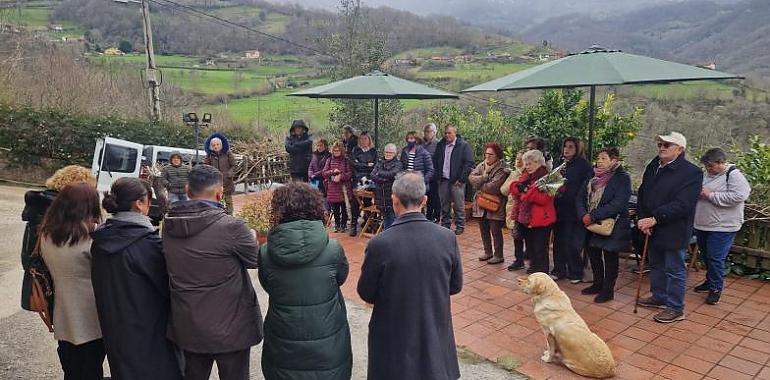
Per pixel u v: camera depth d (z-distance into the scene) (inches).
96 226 107.0
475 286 202.1
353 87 254.1
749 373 134.8
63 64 684.7
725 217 173.0
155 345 99.7
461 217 277.6
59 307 106.0
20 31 701.9
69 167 125.0
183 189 290.4
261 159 500.1
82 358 110.3
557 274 206.5
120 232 96.5
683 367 138.2
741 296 188.7
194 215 94.8
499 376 136.1
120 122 521.7
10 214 342.0
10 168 483.5
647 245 177.0
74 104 612.1
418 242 96.6
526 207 199.5
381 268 96.7
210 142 290.2
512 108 419.5
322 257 96.0
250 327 101.7
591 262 189.3
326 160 285.9
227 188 293.0
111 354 99.1
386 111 556.4
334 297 98.8
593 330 161.6
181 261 94.5
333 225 303.6
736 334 157.4
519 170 214.5
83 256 104.4
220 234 95.9
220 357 99.7
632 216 201.9
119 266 96.0
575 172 189.6
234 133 618.5
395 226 99.6
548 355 142.3
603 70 165.3
